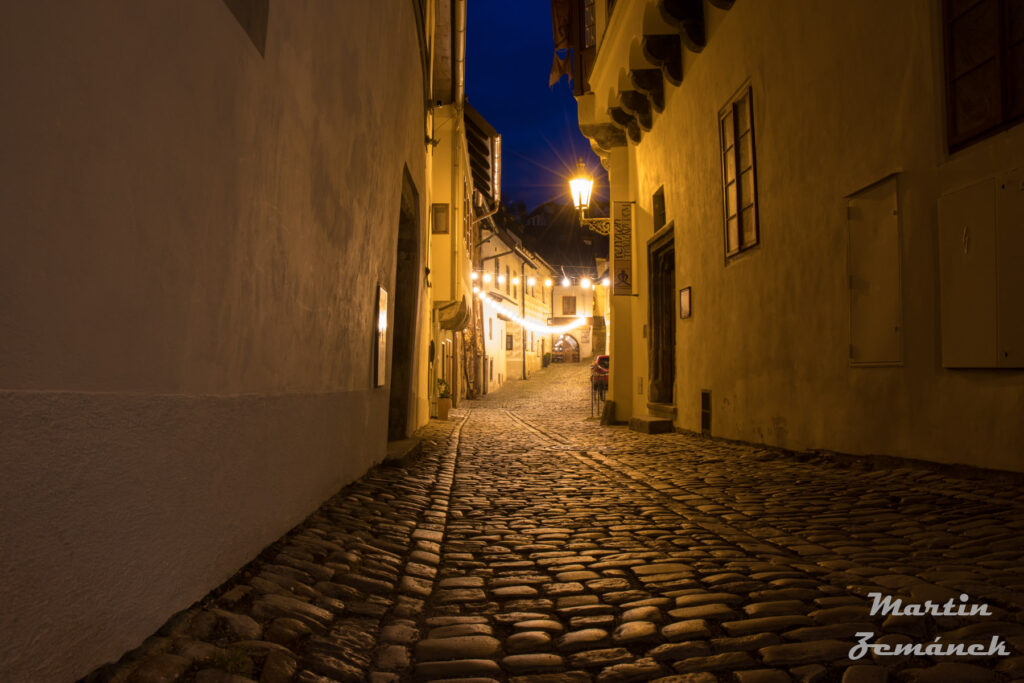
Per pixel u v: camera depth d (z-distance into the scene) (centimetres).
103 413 214
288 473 417
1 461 170
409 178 948
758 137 940
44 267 185
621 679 250
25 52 176
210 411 298
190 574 278
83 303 203
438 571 406
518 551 450
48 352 188
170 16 251
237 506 331
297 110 412
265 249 364
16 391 175
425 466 848
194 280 279
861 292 692
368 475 688
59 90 189
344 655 271
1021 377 495
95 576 211
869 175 677
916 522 462
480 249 3409
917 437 607
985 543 398
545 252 6309
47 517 188
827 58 754
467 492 681
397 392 1110
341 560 388
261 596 310
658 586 362
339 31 508
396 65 780
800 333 827
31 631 182
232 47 311
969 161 544
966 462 549
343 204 538
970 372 544
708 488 671
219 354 308
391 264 801
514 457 992
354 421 622
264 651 258
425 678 256
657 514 558
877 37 661
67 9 192
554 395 3597
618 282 1662
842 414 734
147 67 236
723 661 260
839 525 479
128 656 228
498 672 261
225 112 305
